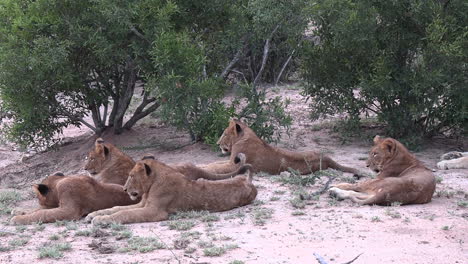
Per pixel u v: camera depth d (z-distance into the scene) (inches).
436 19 596.4
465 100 601.3
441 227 374.3
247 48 741.9
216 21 684.7
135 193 406.6
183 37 620.1
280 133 687.1
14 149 800.3
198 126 633.0
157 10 621.3
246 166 439.5
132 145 690.2
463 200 434.6
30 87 649.6
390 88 605.6
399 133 642.2
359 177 505.4
